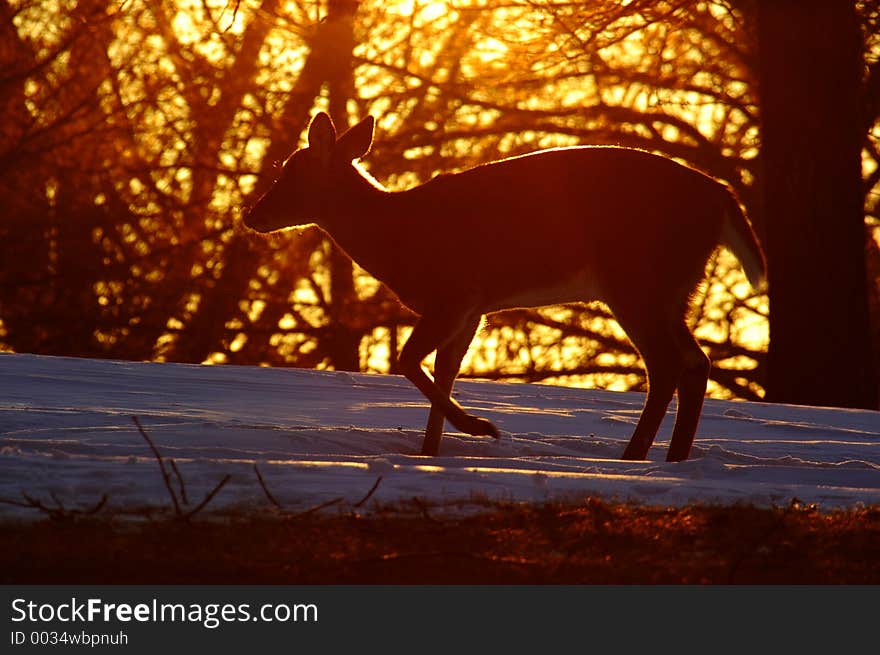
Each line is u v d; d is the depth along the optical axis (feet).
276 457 59.16
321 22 183.21
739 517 46.62
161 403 81.35
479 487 51.06
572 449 74.43
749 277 70.28
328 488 49.42
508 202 68.90
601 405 95.61
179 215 189.88
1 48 184.24
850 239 143.95
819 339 144.25
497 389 101.24
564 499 48.70
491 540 41.57
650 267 67.56
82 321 186.39
